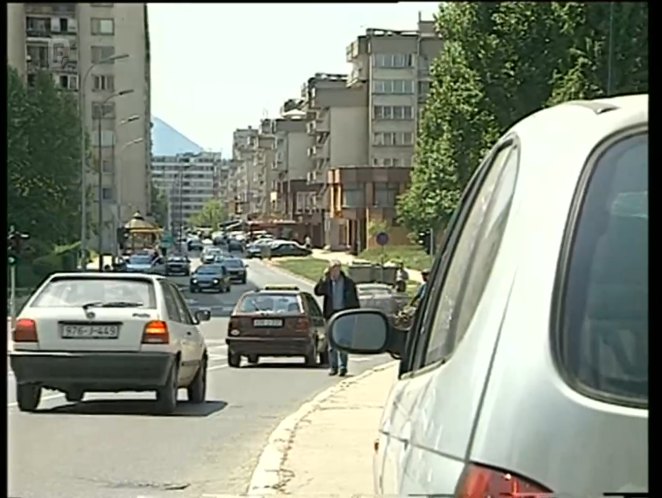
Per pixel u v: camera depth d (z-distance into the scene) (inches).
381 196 5260.8
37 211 2113.7
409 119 3944.4
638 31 980.6
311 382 2215.8
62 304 1563.7
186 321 1748.3
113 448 1268.5
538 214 320.5
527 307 303.1
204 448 1284.4
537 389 287.6
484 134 1908.2
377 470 496.7
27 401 1551.4
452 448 310.2
